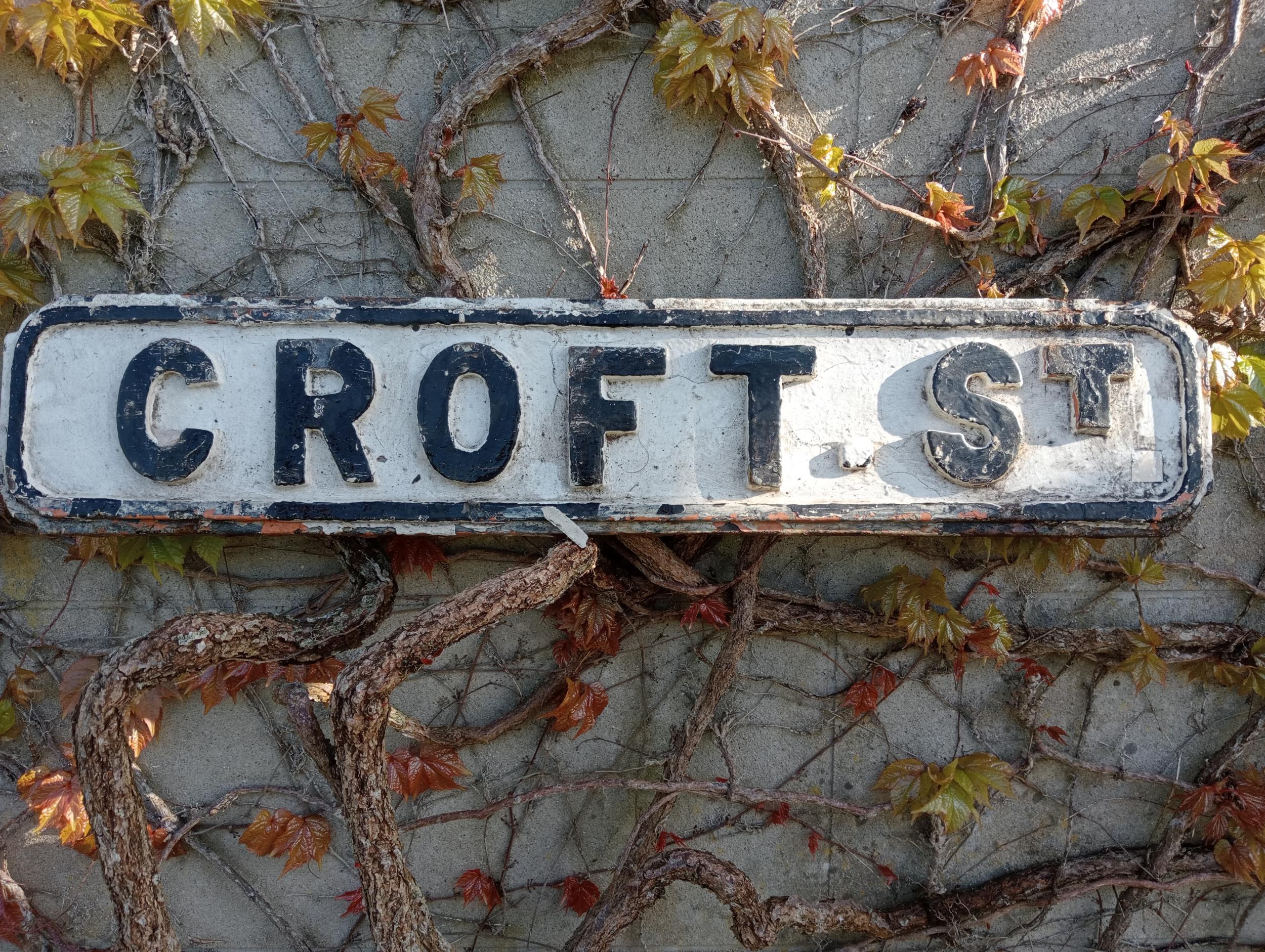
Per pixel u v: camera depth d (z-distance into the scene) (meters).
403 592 2.47
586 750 2.51
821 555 2.51
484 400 2.10
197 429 2.06
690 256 2.48
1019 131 2.47
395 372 2.10
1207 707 2.54
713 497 2.09
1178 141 2.29
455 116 2.36
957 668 2.41
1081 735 2.53
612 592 2.40
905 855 2.53
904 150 2.47
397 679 1.86
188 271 2.43
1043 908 2.51
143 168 2.43
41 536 2.46
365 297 2.11
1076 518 2.06
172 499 2.06
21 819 2.47
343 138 2.29
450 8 2.42
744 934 2.20
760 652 2.53
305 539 2.47
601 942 2.14
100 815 1.86
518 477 2.09
